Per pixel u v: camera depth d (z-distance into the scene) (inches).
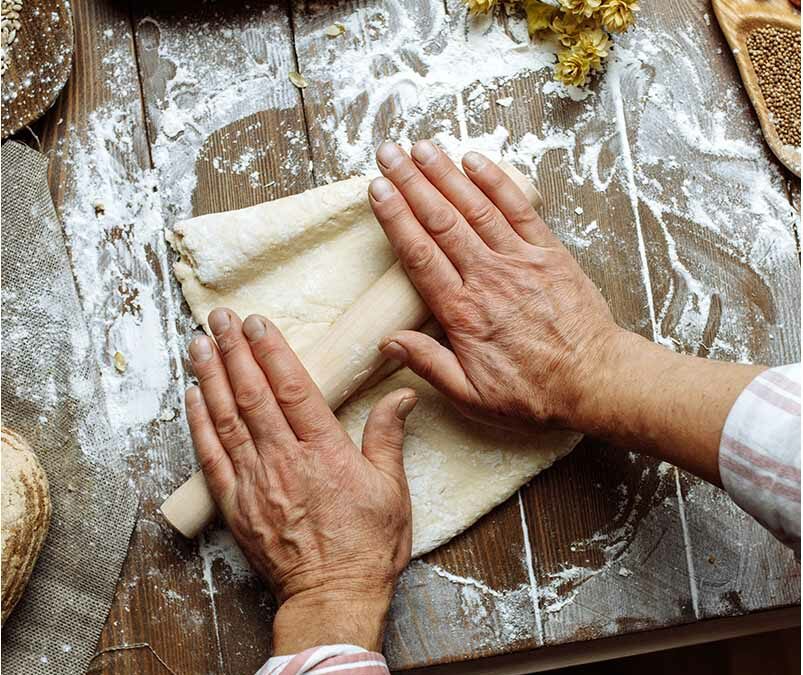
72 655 36.7
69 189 38.8
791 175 41.0
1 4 37.4
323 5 40.1
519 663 39.6
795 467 25.5
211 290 37.7
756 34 40.8
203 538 37.8
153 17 39.7
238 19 39.9
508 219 35.0
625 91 40.7
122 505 37.5
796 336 40.3
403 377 37.7
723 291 40.2
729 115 41.0
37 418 37.2
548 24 39.8
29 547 34.2
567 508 38.6
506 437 37.6
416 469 37.5
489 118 40.1
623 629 38.3
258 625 37.6
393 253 37.4
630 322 39.8
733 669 47.0
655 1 41.2
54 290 37.8
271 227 37.0
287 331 37.3
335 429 33.9
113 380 38.1
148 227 38.8
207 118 39.4
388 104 39.9
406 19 40.3
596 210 40.1
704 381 29.8
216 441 34.9
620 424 32.3
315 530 33.5
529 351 33.8
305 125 39.6
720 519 38.9
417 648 37.8
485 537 38.3
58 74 37.6
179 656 37.4
